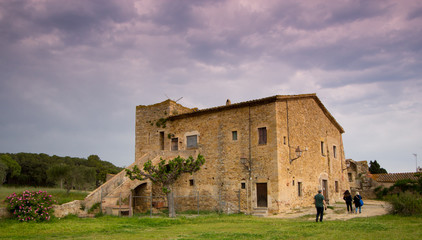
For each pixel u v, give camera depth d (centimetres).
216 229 1408
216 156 2420
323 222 1496
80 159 7512
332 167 2970
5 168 4275
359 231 1186
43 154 7031
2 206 1652
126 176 2208
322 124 2905
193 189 2502
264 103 2248
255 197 2173
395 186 3186
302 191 2369
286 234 1180
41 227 1470
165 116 2781
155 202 2494
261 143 2222
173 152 2577
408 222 1378
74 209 1895
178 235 1227
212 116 2502
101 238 1184
